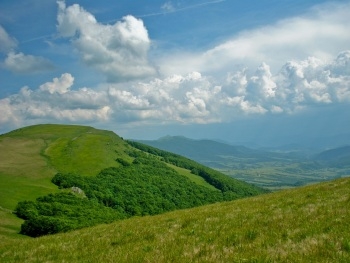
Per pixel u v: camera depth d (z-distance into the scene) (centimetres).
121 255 1323
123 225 2492
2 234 8412
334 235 1161
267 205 2270
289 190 3388
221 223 1789
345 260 915
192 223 1928
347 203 1806
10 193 12581
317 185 3222
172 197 17962
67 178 15738
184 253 1209
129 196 16112
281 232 1346
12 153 19100
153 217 2888
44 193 13488
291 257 984
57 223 8975
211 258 1093
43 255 1633
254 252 1097
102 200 14962
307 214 1666
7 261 1597
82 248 1662
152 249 1371
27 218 10150
